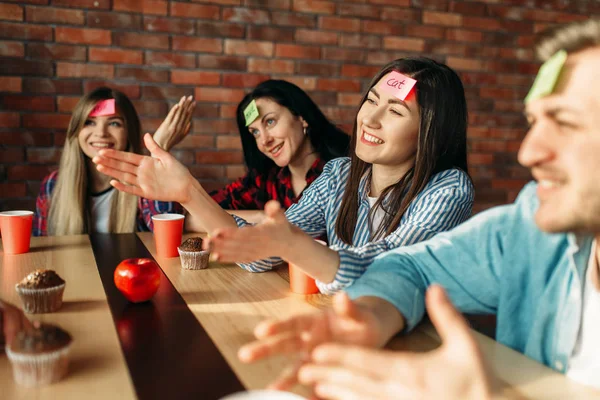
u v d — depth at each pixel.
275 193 2.21
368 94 1.30
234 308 0.96
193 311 0.94
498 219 0.88
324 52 3.08
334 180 1.48
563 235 0.79
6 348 0.70
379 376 0.51
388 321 0.77
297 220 1.47
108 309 0.94
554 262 0.80
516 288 0.84
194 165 2.99
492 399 0.49
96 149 1.98
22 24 2.67
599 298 0.75
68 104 2.78
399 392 0.50
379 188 1.36
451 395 0.49
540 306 0.81
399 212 1.26
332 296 1.03
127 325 0.87
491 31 3.31
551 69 0.59
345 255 0.96
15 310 0.77
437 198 1.20
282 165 2.10
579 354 0.77
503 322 0.86
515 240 0.85
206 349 0.78
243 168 3.05
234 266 1.25
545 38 0.64
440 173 1.28
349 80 3.13
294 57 3.04
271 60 3.02
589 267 0.76
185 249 1.20
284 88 2.05
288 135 2.06
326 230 1.51
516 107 3.43
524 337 0.84
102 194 2.05
